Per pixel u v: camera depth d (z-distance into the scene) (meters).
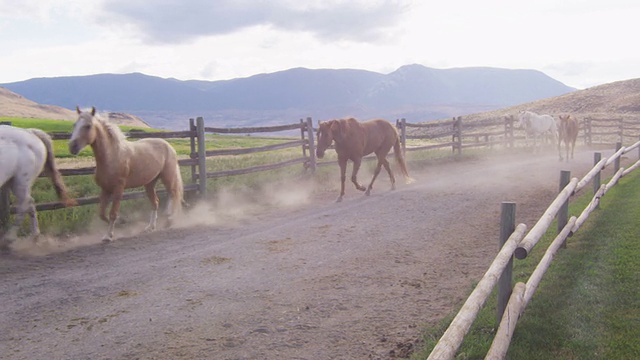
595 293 4.68
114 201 7.88
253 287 5.55
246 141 44.00
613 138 34.25
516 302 3.69
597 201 8.05
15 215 7.77
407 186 12.92
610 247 6.11
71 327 4.53
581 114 70.75
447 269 6.05
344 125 10.95
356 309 4.86
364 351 3.98
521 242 3.92
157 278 5.92
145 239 7.98
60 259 6.80
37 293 5.43
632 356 3.52
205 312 4.85
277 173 13.51
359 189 11.67
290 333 4.35
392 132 12.40
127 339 4.28
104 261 6.70
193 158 10.62
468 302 3.02
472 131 61.09
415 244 7.25
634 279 4.95
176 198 9.14
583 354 3.60
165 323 4.60
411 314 4.68
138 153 8.20
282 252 6.98
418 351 3.89
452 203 10.30
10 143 7.03
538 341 3.83
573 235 6.85
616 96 83.44
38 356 3.99
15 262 6.63
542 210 9.32
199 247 7.38
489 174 14.86
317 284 5.62
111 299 5.24
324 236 7.85
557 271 5.40
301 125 13.80
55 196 9.98
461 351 3.79
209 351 4.04
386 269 6.11
